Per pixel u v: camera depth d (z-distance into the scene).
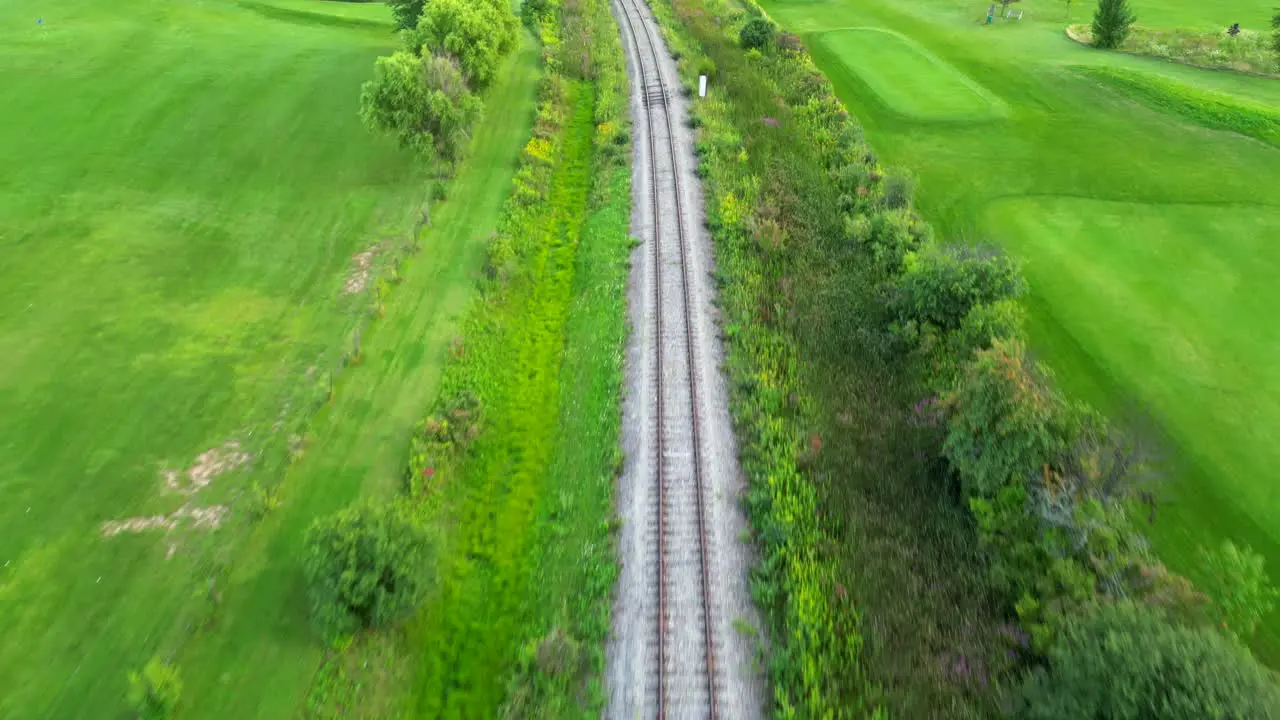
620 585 20.41
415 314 30.28
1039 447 20.23
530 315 30.92
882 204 36.41
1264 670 15.11
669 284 31.66
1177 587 17.91
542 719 17.44
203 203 37.78
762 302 30.66
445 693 18.27
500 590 20.61
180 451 24.30
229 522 21.98
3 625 19.28
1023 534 19.58
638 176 39.97
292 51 54.97
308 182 39.78
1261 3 70.75
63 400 26.05
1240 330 29.48
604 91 49.25
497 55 46.56
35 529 21.72
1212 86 52.47
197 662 18.55
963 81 53.00
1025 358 23.38
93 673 18.31
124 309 30.38
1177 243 35.12
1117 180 40.75
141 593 20.06
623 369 27.48
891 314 29.23
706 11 67.00
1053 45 60.41
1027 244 35.19
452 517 22.41
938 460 23.36
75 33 55.25
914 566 20.50
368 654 18.77
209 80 49.72
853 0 73.06
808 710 17.52
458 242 34.81
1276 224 36.41
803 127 45.59
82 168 39.94
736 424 25.17
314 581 19.20
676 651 18.81
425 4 46.56
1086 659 15.27
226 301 31.03
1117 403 26.36
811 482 22.97
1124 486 20.62
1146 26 65.25
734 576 20.64
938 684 17.75
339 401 26.23
